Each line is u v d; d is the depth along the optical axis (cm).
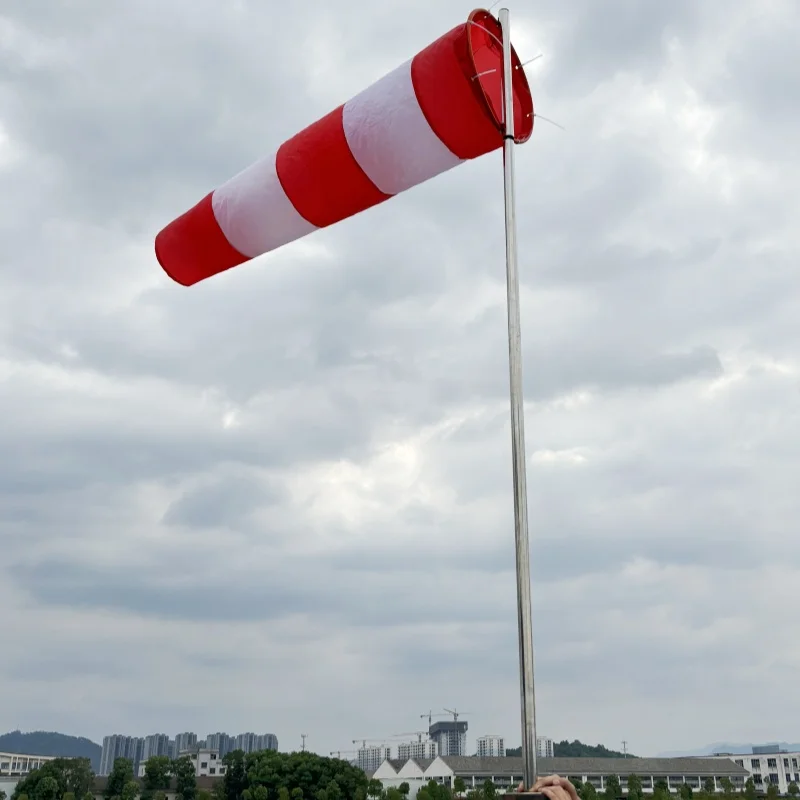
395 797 11419
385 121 835
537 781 566
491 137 823
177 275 1038
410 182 878
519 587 620
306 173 895
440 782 14725
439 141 828
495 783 14862
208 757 17200
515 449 653
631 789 12344
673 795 13025
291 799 9700
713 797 12950
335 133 867
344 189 892
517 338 682
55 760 10769
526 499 641
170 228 1005
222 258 1000
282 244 970
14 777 13588
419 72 812
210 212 967
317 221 927
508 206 728
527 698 597
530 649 607
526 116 850
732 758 17838
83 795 10656
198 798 10525
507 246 716
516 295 698
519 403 665
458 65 794
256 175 928
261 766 10012
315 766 9950
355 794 10031
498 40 827
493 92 809
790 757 17550
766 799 13650
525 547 630
